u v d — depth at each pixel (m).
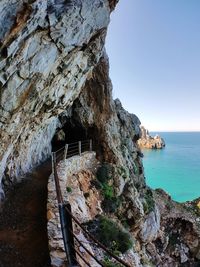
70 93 17.78
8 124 11.23
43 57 11.49
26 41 9.81
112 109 28.28
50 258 7.41
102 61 26.50
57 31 11.41
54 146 32.22
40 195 13.44
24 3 8.70
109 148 26.39
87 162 23.19
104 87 26.92
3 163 12.53
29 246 8.86
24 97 11.58
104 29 16.30
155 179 80.06
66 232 6.52
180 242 31.39
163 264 28.00
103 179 22.80
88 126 27.45
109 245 13.19
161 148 166.88
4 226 10.16
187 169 96.56
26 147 17.30
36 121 16.09
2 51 8.89
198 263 30.72
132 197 24.70
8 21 8.51
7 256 8.25
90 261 8.05
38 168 20.02
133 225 24.41
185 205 38.31
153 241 28.47
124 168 26.45
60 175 14.92
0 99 10.00
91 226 13.46
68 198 12.20
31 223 10.43
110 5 16.08
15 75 10.24
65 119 27.72
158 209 32.09
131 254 14.31
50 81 13.55
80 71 16.81
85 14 12.96
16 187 14.33
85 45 14.99
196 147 194.62
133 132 34.53
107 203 21.28
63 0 11.01
